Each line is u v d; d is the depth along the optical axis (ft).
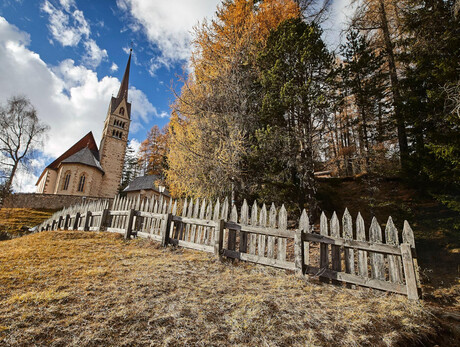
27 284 11.29
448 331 9.75
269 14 37.29
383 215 28.32
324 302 10.77
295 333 8.23
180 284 11.87
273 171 27.02
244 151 27.99
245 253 16.56
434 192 25.96
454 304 13.24
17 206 93.71
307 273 14.26
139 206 25.11
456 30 22.72
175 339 7.54
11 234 66.08
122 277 12.54
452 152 19.94
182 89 33.71
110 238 23.57
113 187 148.36
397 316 9.84
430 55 24.88
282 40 27.55
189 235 20.97
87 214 30.58
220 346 7.36
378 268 12.80
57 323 8.09
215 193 29.35
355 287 13.05
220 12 36.96
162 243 20.24
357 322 9.04
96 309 9.07
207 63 34.63
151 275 12.94
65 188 121.49
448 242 20.63
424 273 17.46
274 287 12.33
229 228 17.72
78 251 18.11
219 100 31.96
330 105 26.30
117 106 161.27
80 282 11.68
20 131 101.60
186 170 30.60
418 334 8.94
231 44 33.22
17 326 7.80
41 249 18.42
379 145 39.65
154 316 8.73
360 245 13.20
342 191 39.01
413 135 29.35
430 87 25.79
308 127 27.91
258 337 7.88
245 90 32.04
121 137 158.40
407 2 28.22
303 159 27.48
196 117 31.76
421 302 11.08
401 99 29.53
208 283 12.32
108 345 7.13
